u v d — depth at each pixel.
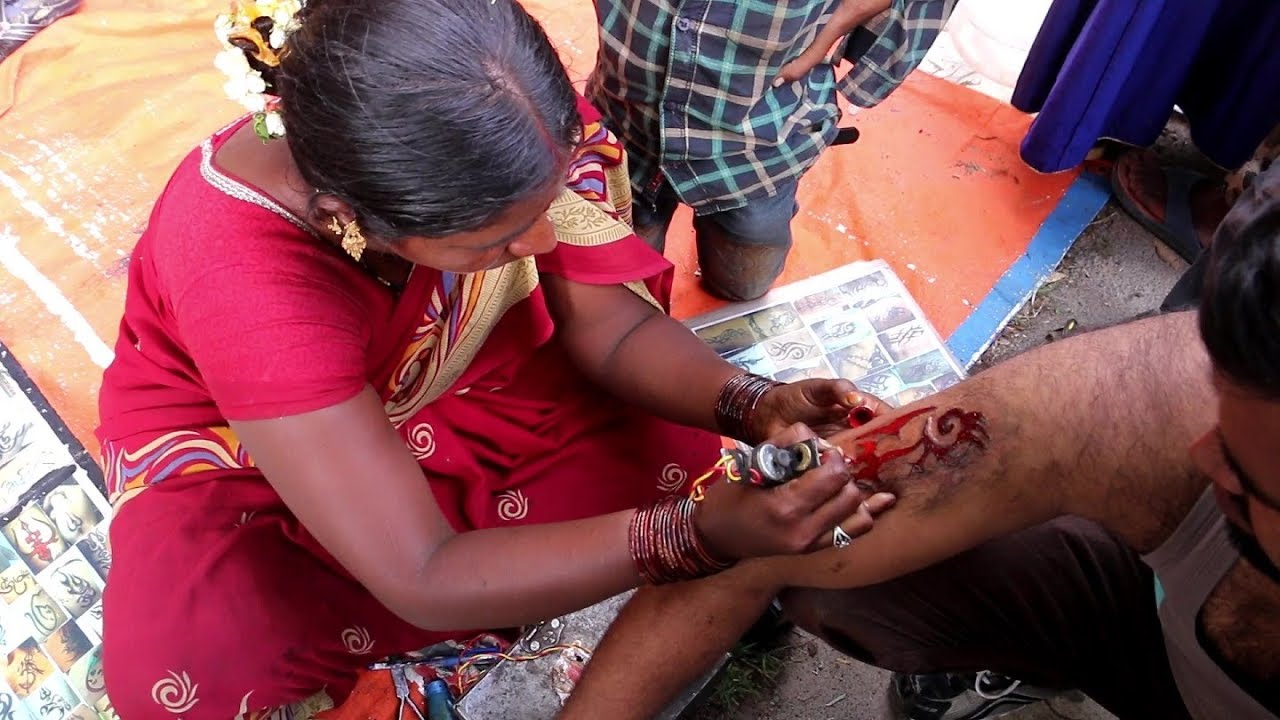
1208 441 0.74
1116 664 1.21
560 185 1.00
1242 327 0.61
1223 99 2.09
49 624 1.70
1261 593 0.87
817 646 1.76
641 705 1.24
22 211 2.21
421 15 0.88
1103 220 2.33
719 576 1.19
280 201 1.07
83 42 2.48
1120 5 1.87
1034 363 1.03
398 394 1.38
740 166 1.73
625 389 1.51
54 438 1.89
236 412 1.09
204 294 1.06
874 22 1.70
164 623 1.33
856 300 2.12
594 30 2.59
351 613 1.43
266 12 0.93
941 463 1.05
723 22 1.50
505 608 1.20
